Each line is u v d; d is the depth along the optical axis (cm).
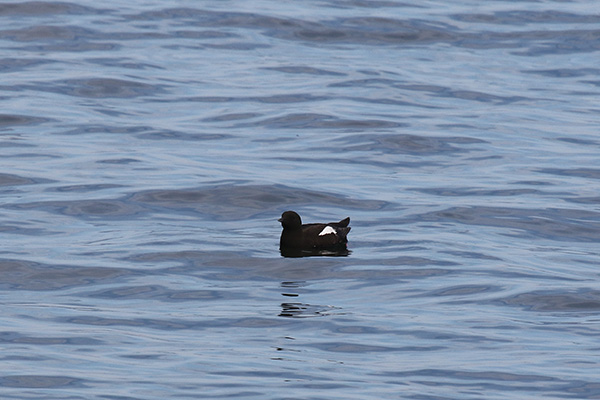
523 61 7150
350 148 5444
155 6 7981
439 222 4384
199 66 6850
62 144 5356
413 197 4712
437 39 7531
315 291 3588
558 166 5181
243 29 7581
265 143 5506
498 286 3603
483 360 2948
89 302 3444
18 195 4600
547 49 7388
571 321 3281
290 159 5247
